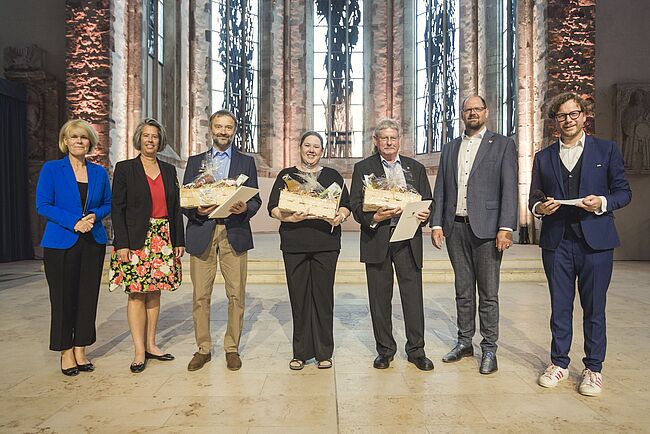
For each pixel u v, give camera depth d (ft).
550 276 11.09
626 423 8.85
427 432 8.50
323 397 10.12
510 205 11.55
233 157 12.58
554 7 34.71
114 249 11.69
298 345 12.12
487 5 45.96
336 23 60.08
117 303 20.36
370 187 11.32
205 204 11.28
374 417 9.12
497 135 12.21
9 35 39.81
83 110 35.58
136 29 38.75
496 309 11.89
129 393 10.37
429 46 55.01
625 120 36.37
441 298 21.40
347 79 60.18
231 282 12.22
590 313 10.49
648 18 37.17
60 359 12.67
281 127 58.54
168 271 12.13
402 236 11.33
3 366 12.25
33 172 38.86
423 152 56.13
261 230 55.42
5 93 36.37
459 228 12.37
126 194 11.89
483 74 46.60
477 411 9.39
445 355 12.61
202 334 12.28
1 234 36.01
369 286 12.31
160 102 45.16
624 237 36.70
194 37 50.72
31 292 23.00
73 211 11.62
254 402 9.85
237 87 55.83
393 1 57.98
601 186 10.55
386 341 12.14
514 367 12.07
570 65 34.65
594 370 10.36
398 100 57.88
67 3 35.70
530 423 8.86
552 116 11.13
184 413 9.32
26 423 8.88
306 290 12.27
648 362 12.36
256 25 57.93
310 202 11.26
